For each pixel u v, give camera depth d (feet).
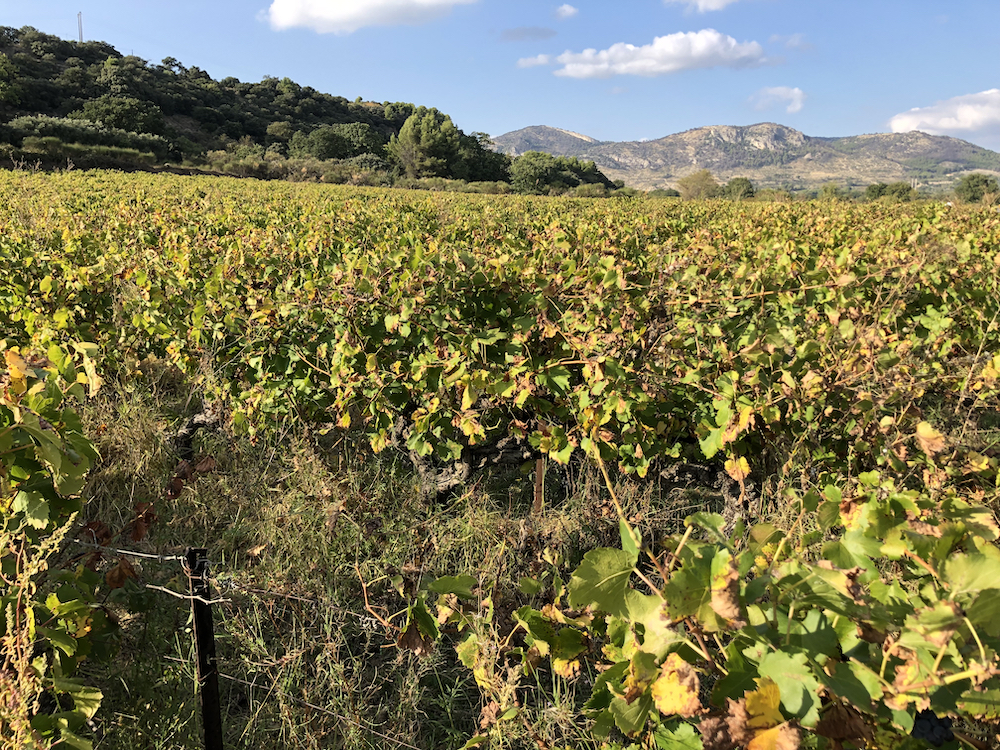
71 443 7.68
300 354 14.37
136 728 8.10
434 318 13.42
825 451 12.19
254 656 9.27
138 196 47.44
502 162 335.26
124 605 9.47
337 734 8.43
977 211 37.52
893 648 4.17
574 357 13.07
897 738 4.33
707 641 5.00
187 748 8.07
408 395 13.69
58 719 6.33
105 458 13.80
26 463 7.57
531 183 278.26
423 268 14.12
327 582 10.69
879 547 4.97
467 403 11.73
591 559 4.78
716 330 13.03
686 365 12.67
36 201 41.45
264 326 14.44
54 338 14.55
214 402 15.44
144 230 24.64
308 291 14.25
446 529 12.16
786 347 12.14
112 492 13.43
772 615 4.62
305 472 13.16
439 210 44.65
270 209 40.27
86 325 17.52
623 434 12.15
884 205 57.67
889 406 11.66
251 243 19.49
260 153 241.14
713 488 13.96
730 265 18.61
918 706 4.02
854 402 11.59
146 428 15.03
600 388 11.51
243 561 11.47
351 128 319.47
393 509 13.00
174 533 12.40
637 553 4.94
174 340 17.47
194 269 18.69
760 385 11.68
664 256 19.12
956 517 5.05
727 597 4.22
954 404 14.90
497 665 7.61
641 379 12.10
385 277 14.32
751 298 14.56
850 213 44.39
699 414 12.64
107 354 17.67
